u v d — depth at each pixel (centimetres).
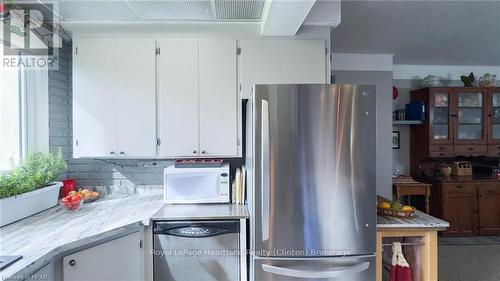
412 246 194
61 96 236
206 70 221
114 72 217
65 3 189
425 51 357
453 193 375
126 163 250
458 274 274
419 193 372
